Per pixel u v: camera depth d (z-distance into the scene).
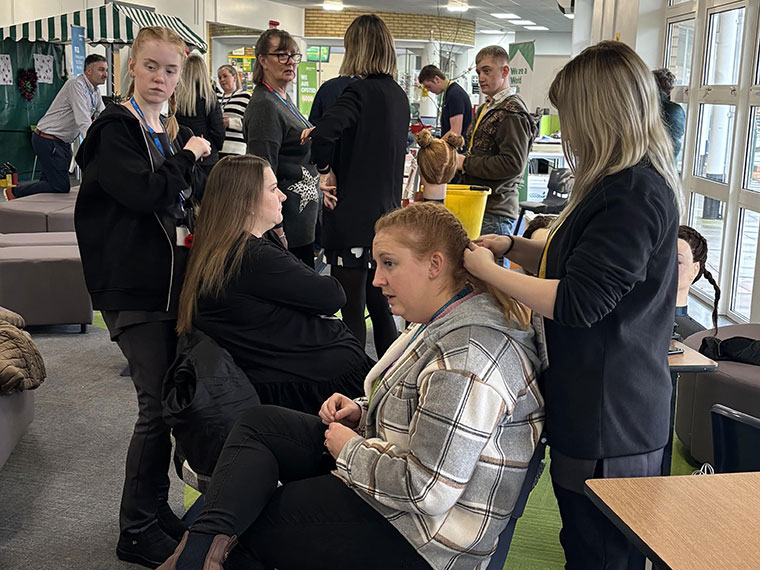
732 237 5.30
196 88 5.17
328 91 6.13
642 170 1.58
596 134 1.60
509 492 1.63
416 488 1.55
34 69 13.16
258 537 1.78
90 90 8.12
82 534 2.78
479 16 20.62
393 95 3.56
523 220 7.56
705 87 5.81
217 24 16.20
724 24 5.56
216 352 2.25
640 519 1.34
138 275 2.42
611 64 1.60
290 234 4.18
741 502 1.40
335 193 3.63
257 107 3.96
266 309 2.43
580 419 1.65
